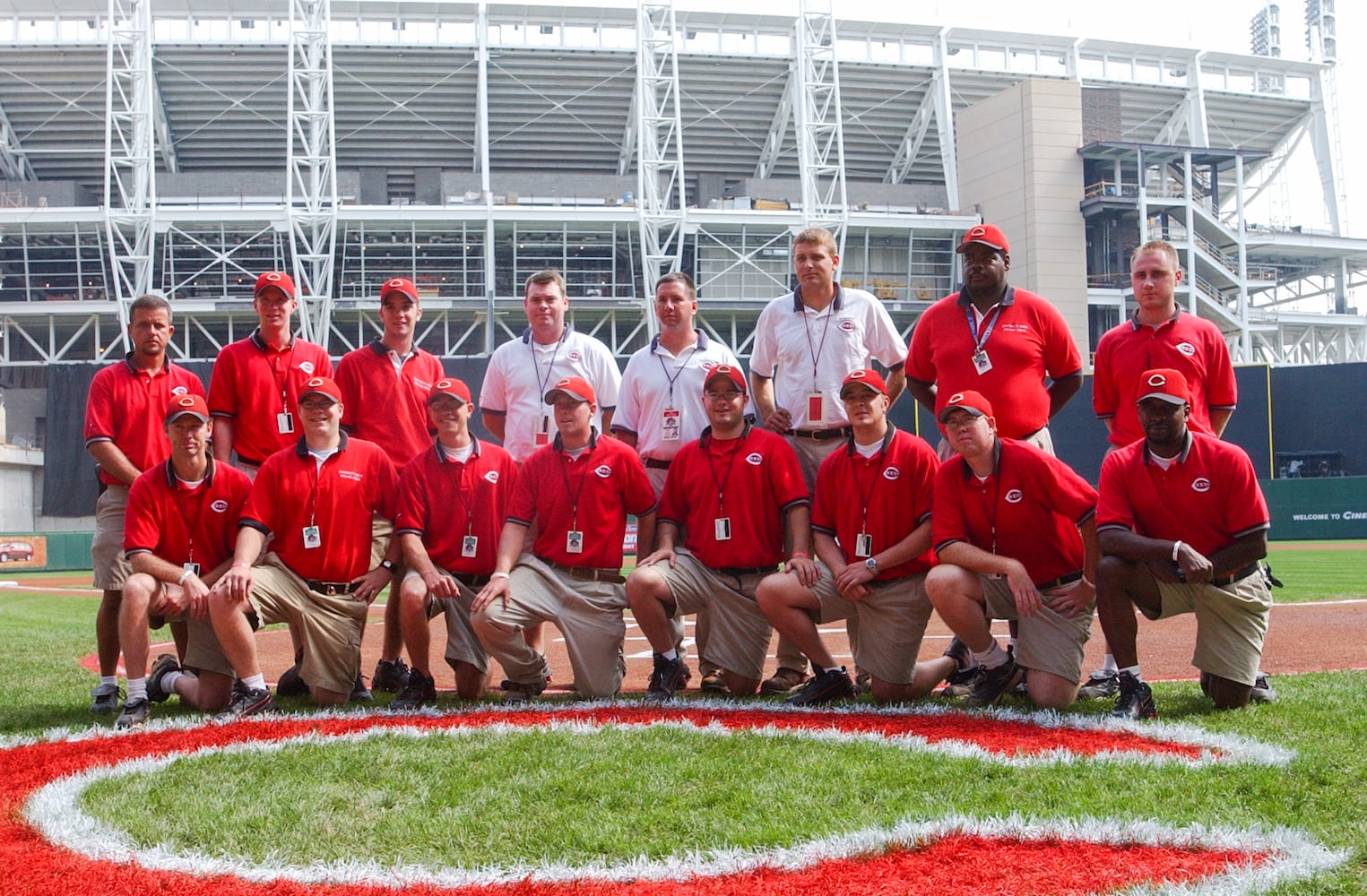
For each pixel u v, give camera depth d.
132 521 5.46
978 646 5.35
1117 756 4.08
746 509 5.74
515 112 41.72
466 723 4.97
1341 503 25.83
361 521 5.71
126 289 38.19
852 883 2.84
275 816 3.46
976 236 5.57
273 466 5.58
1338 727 4.55
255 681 5.44
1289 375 31.67
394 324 6.38
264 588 5.46
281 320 6.28
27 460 33.19
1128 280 42.47
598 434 5.93
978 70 44.28
